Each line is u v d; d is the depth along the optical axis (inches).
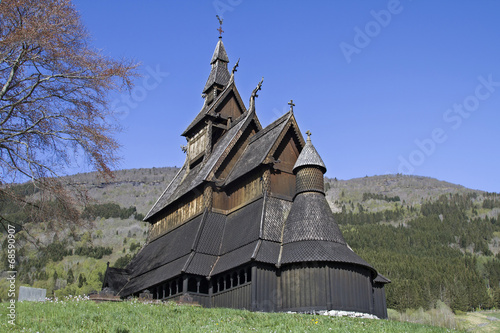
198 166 2075.5
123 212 7721.5
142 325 848.9
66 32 1042.1
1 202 1035.3
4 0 960.3
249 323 938.7
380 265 5787.4
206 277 1478.8
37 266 4621.1
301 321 984.9
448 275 5590.6
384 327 972.6
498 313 4847.4
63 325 815.1
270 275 1362.0
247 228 1505.9
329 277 1291.8
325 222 1417.3
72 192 1090.1
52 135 1064.2
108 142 1072.2
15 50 1007.0
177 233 1822.1
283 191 1611.7
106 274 1881.2
